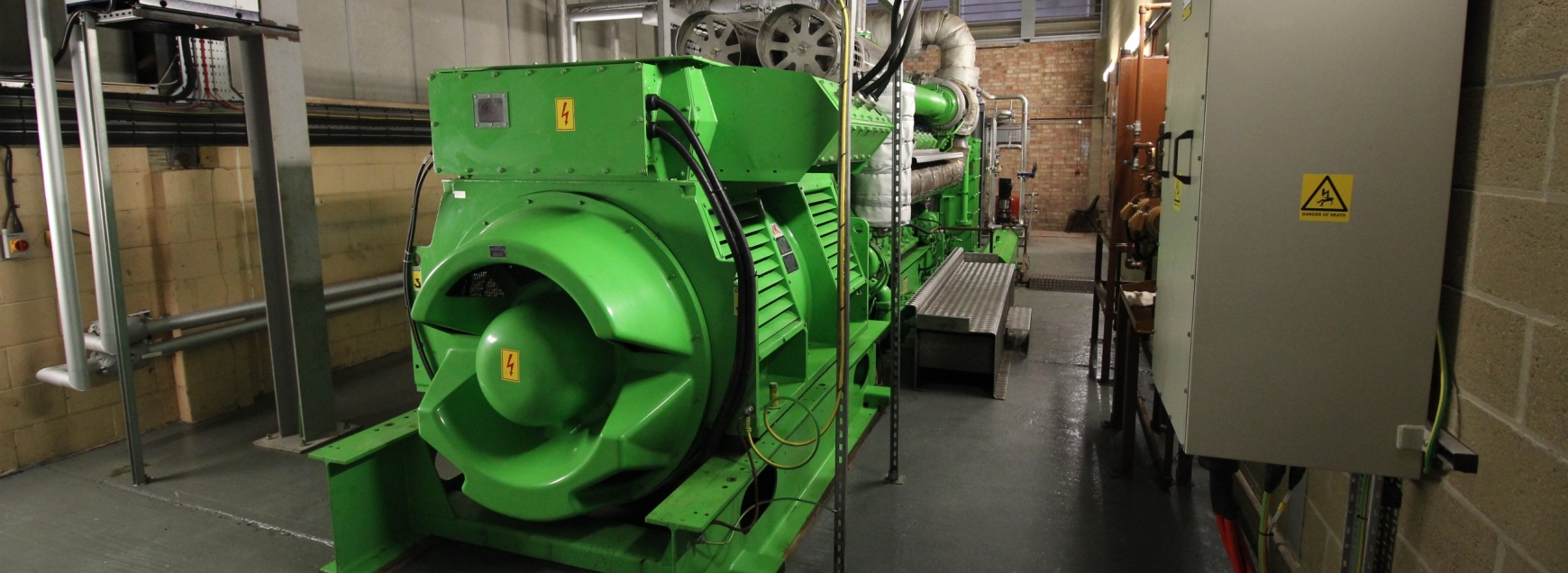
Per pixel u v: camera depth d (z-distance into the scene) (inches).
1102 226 200.1
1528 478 53.8
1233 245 67.3
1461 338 63.4
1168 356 82.1
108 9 117.3
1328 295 66.1
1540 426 52.6
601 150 98.0
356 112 198.4
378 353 215.2
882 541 113.3
